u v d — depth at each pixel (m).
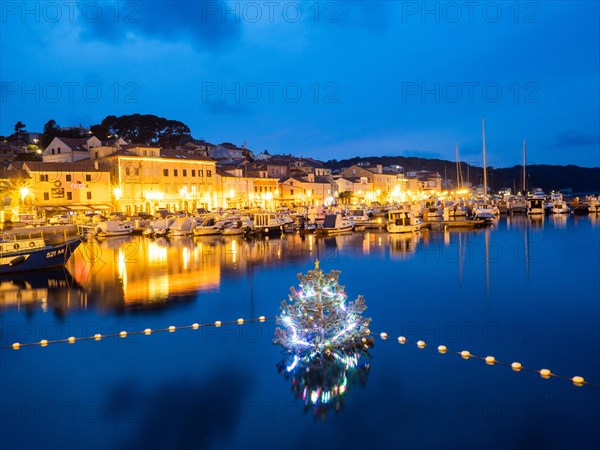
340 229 67.31
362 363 15.20
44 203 85.81
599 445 10.75
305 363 15.20
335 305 15.43
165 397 13.19
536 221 82.00
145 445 11.01
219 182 110.62
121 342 17.75
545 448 10.67
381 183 175.38
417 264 36.75
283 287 28.17
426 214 77.44
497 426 11.52
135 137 140.75
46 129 134.38
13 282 31.12
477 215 81.19
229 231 65.62
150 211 96.31
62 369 15.25
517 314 21.56
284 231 70.12
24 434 11.48
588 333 18.56
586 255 40.44
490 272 32.75
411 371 14.50
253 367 14.99
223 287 28.34
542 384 13.64
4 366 15.56
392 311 22.23
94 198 90.94
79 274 34.03
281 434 11.27
